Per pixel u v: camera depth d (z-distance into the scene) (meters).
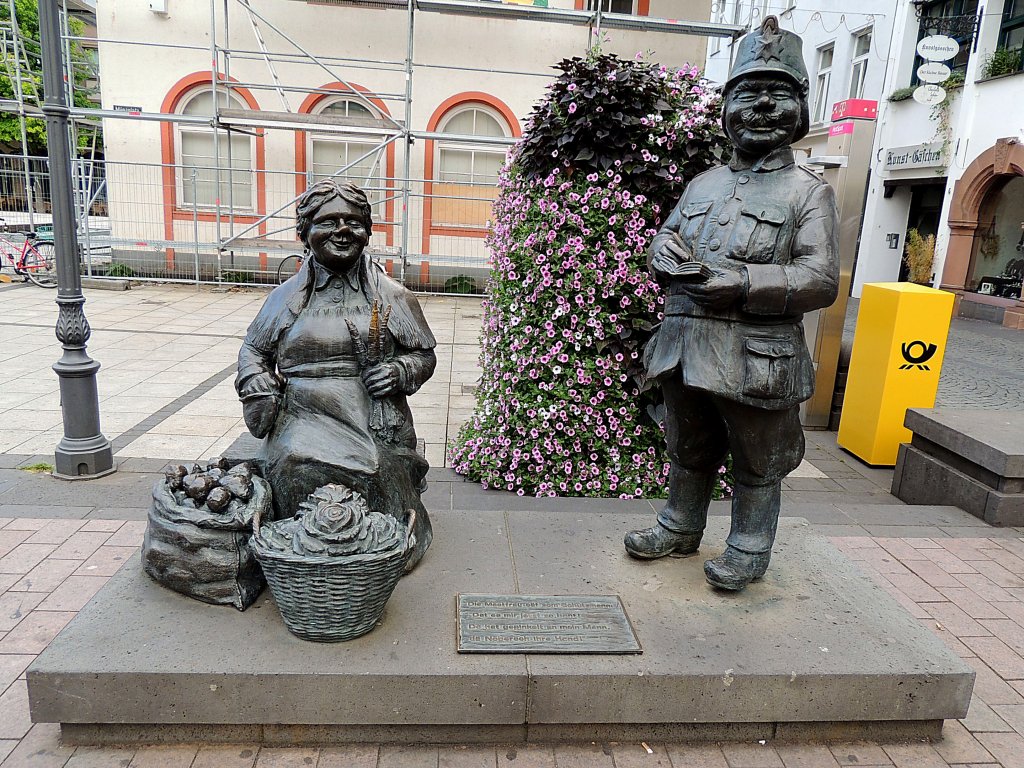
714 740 2.58
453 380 7.85
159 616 2.63
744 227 2.61
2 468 4.87
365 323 2.91
